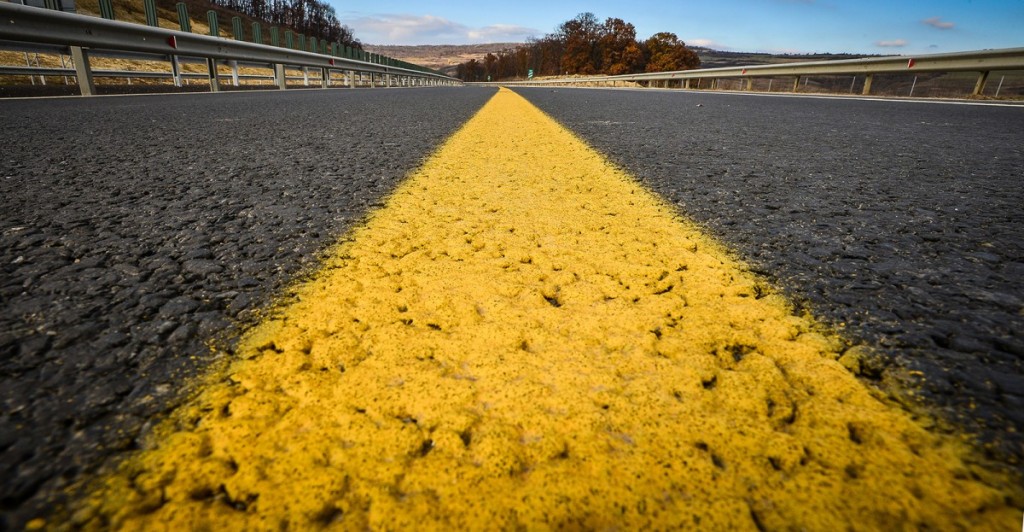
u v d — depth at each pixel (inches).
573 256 55.2
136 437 27.3
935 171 104.7
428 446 27.0
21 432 27.2
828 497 23.9
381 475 25.2
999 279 48.9
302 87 590.6
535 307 42.6
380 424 28.4
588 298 44.3
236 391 31.0
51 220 65.0
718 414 29.1
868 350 35.9
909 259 54.6
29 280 46.6
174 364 33.8
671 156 124.6
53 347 35.4
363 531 22.5
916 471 25.1
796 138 159.5
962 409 29.5
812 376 32.8
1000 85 387.2
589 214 72.6
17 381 31.5
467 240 60.4
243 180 91.1
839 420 28.7
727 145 144.1
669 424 28.4
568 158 120.7
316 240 59.7
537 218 70.1
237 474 25.2
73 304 42.1
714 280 48.5
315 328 38.6
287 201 77.4
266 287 46.3
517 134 168.1
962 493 23.9
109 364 33.6
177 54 348.5
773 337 37.8
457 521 22.9
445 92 570.9
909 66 448.8
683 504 23.7
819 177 99.3
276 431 27.8
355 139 148.3
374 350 35.5
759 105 333.4
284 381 32.0
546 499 23.9
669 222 68.7
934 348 36.1
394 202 77.9
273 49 469.4
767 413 29.2
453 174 100.0
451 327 38.9
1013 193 85.2
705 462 25.8
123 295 44.0
